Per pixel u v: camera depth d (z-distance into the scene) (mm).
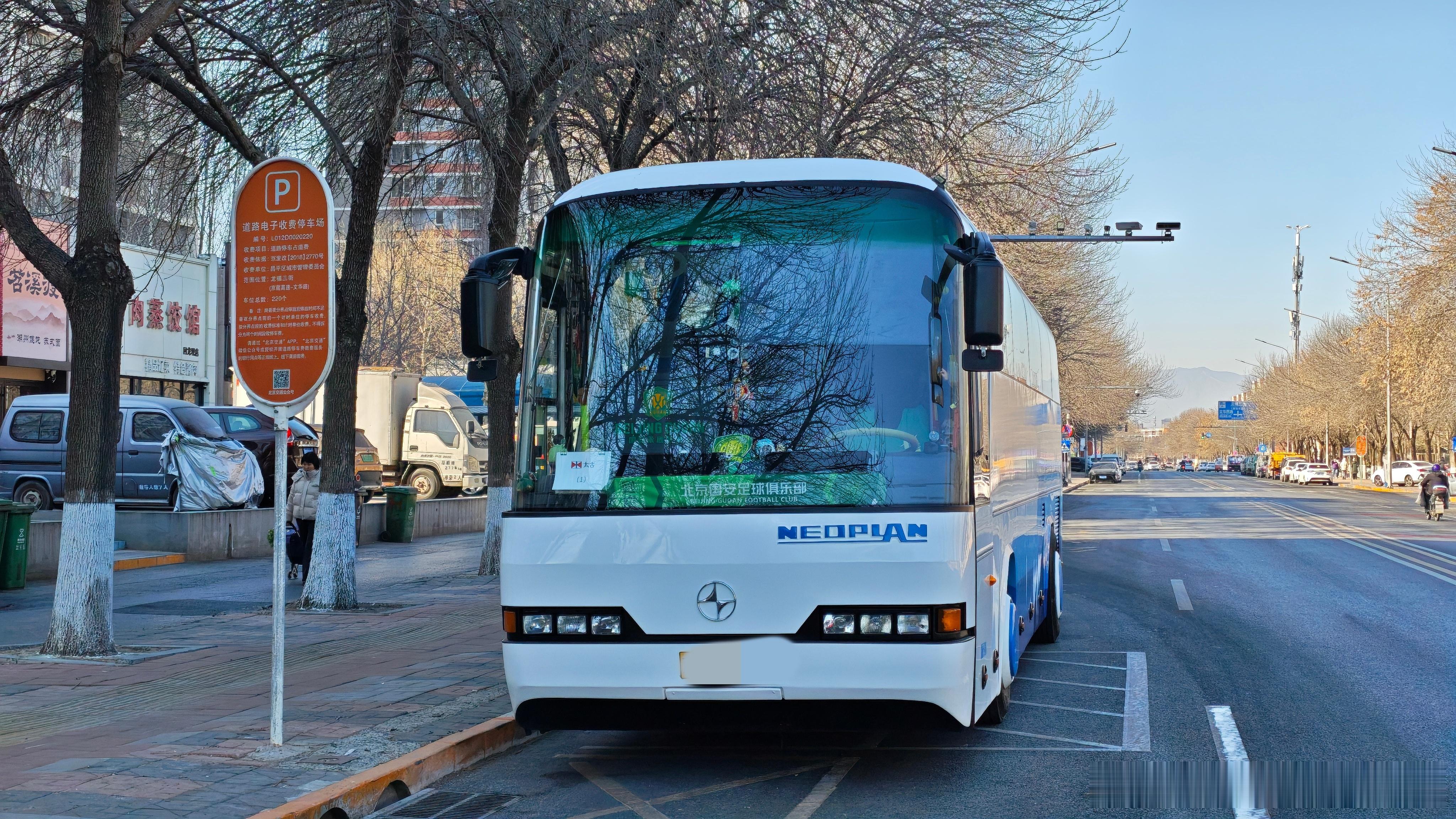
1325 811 6492
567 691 6570
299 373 7461
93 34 11422
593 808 6648
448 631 12906
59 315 29641
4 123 13688
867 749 8055
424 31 13297
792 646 6383
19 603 15375
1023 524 9703
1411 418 70312
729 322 6762
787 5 15391
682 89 15359
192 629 13219
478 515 32031
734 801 6766
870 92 17094
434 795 6938
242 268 7559
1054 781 7121
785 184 6969
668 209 6996
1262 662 11305
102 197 11461
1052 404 13391
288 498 18516
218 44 14625
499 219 16266
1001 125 19391
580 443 6773
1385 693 9688
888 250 6797
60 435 24203
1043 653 12133
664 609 6500
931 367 6621
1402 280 46594
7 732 7914
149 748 7395
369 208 14680
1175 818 6371
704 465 6598
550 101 14922
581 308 6945
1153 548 26219
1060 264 38406
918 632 6332
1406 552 24766
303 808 6043
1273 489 75562
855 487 6480
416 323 48219
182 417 24453
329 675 10125
